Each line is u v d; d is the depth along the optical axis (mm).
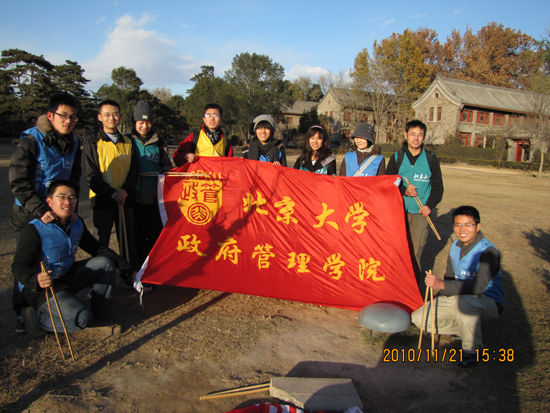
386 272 4613
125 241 4621
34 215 3738
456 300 3787
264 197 4867
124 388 3188
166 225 4832
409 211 4922
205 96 55031
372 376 3473
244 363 3592
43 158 3861
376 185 4652
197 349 3793
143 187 5086
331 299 4711
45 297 3641
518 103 42750
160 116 47156
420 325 4020
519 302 5117
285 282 4820
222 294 5145
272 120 5383
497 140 34875
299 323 4414
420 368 3613
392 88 45219
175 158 5445
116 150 4738
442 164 35219
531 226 9938
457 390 3305
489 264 3695
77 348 3744
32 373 3326
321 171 5336
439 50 57281
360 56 51438
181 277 4871
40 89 42906
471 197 15055
